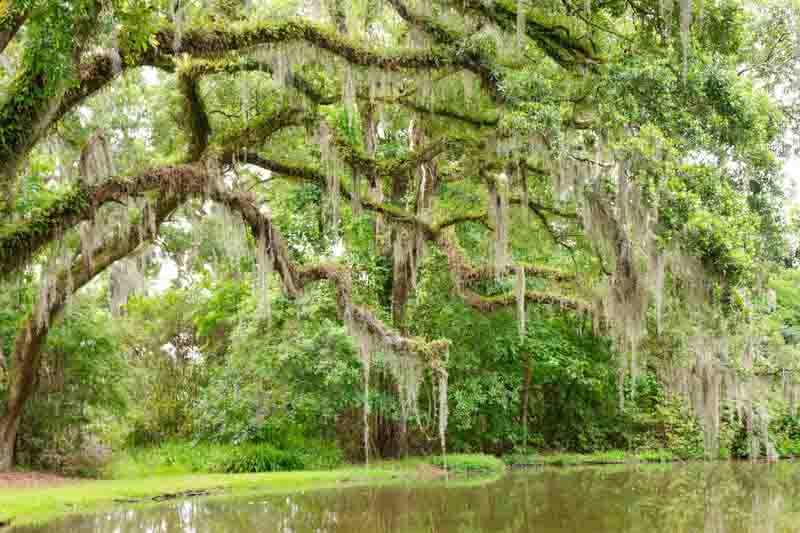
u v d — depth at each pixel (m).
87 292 18.72
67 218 8.47
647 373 22.36
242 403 19.89
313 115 12.27
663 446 25.39
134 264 11.98
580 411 26.02
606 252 13.11
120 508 12.44
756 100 11.41
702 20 10.70
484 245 20.25
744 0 13.49
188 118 11.95
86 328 17.48
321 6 13.57
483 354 23.09
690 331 14.07
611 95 10.87
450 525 10.82
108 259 12.56
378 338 12.78
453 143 13.23
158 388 26.62
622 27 12.77
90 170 8.77
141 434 24.64
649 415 24.80
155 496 13.75
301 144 16.34
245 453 18.98
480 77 11.73
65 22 6.70
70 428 18.09
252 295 20.89
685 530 10.34
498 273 13.47
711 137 10.98
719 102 10.91
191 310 28.05
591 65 11.52
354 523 11.01
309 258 20.33
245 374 20.30
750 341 13.83
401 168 12.78
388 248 21.66
